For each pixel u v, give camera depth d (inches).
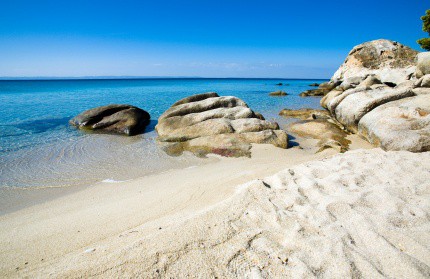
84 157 480.7
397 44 1481.3
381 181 230.7
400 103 485.7
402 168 257.3
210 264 129.4
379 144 398.3
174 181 342.6
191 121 602.9
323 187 219.9
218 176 334.0
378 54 1483.8
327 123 687.1
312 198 200.4
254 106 1192.8
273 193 205.0
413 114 409.7
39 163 447.8
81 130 709.3
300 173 253.0
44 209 283.4
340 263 125.8
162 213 217.3
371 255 131.6
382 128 406.9
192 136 545.3
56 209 278.5
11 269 151.5
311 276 119.2
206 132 544.1
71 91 2265.0
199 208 211.5
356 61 1544.0
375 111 495.5
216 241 146.4
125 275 122.1
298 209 181.2
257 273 123.3
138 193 303.7
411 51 1405.0
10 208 294.0
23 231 216.8
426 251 133.5
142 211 228.5
